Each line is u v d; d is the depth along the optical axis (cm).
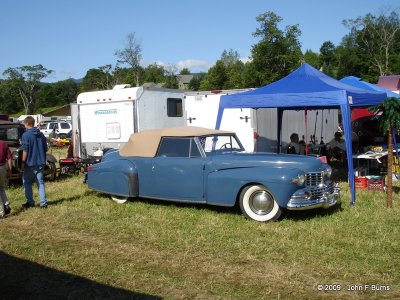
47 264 499
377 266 469
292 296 401
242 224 645
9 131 1116
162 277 449
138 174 779
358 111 1499
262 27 4384
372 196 826
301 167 654
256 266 478
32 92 10462
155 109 1190
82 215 727
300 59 4456
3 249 558
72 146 1330
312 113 1501
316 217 673
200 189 707
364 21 6488
